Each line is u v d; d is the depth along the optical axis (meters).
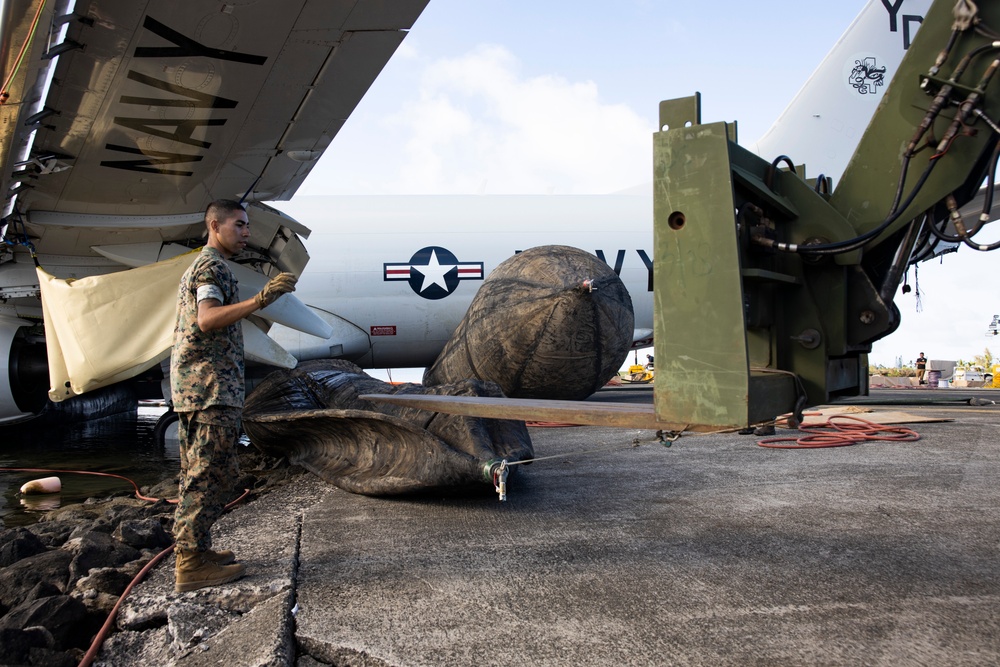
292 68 5.31
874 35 12.46
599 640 2.14
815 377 2.61
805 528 3.38
